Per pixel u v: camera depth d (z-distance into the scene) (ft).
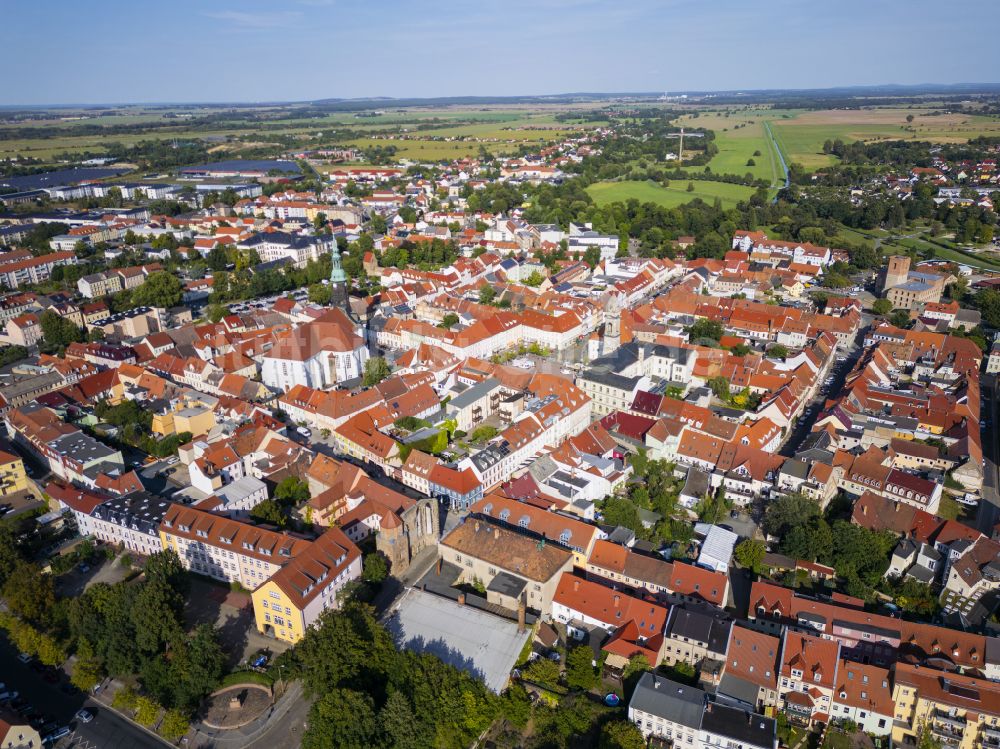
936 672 458.50
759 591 549.95
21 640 524.93
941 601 567.59
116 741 468.75
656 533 642.63
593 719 468.34
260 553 577.43
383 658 491.31
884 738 461.37
